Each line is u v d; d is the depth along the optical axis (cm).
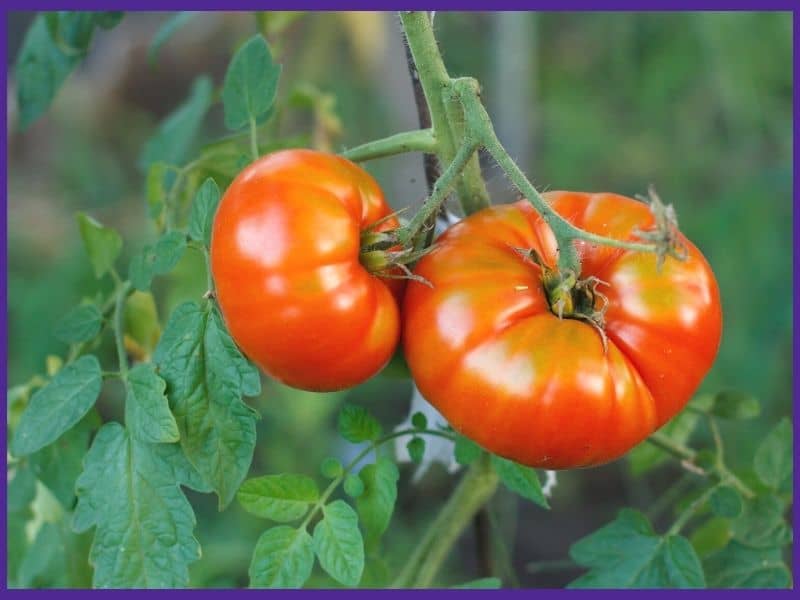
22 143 136
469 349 47
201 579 76
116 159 138
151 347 63
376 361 49
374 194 50
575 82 120
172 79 144
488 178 60
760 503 58
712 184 116
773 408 96
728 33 108
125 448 51
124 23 148
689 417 63
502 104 107
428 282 48
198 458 50
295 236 47
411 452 54
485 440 48
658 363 48
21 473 61
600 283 49
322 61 109
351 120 111
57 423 52
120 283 57
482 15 116
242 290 47
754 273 98
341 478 52
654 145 118
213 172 62
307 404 87
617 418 47
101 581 50
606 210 51
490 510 64
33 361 96
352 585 50
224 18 142
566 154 117
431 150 52
